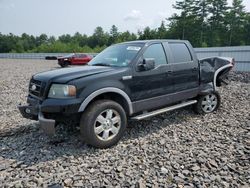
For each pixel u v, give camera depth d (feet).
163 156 12.77
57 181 10.61
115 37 321.52
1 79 43.37
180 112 20.65
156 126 17.35
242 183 10.34
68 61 81.66
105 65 15.99
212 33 219.82
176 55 17.74
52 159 12.58
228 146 13.91
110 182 10.52
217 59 21.43
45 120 12.62
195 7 224.74
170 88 16.99
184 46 18.71
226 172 11.19
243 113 20.38
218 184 10.31
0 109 22.31
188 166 11.72
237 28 221.25
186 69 18.01
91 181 10.58
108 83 13.62
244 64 47.83
